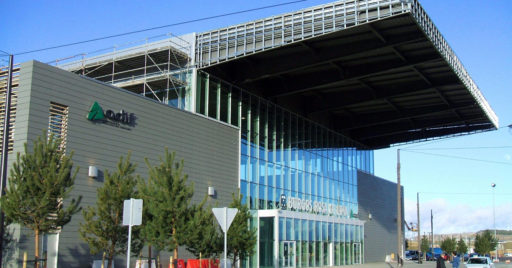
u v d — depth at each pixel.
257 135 37.00
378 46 32.16
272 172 38.31
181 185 20.34
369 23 29.52
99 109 24.09
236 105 35.28
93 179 23.55
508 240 162.75
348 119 50.41
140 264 23.50
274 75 35.09
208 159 31.16
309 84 38.06
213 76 33.22
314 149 45.34
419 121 52.12
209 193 30.67
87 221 19.05
